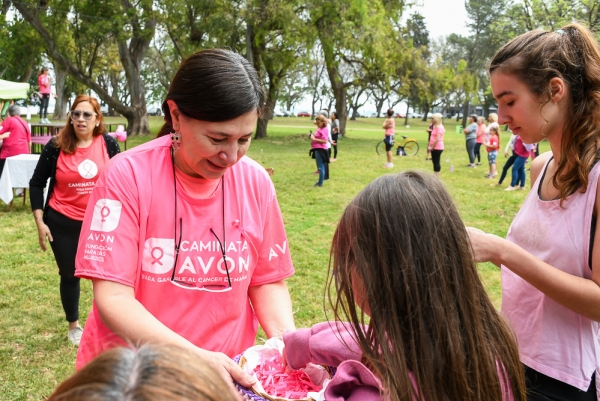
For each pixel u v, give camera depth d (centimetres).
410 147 2058
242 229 169
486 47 6316
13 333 425
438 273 114
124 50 2470
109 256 152
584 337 162
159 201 159
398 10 2730
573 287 151
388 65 2644
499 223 842
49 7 2191
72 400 64
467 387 113
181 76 146
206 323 164
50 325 441
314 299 514
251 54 2402
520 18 2153
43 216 382
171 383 68
